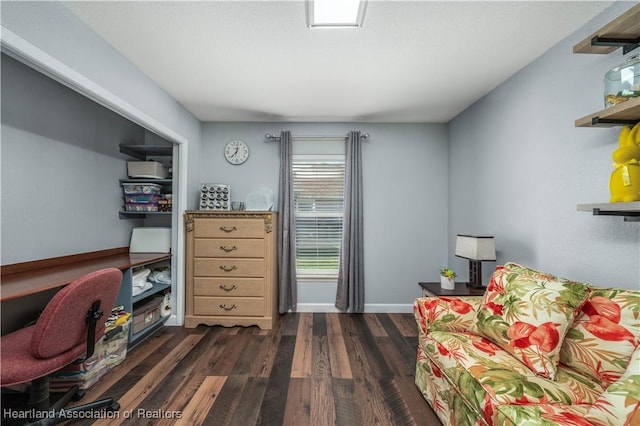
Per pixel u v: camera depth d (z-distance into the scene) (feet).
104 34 5.70
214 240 9.16
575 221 5.52
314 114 10.16
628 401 2.74
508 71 7.16
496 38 5.82
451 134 10.68
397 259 10.94
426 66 6.97
